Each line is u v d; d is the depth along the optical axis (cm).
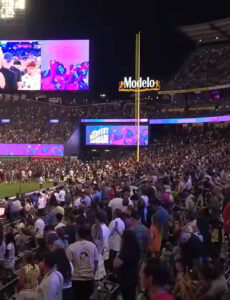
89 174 4444
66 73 8169
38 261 851
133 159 6134
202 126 7762
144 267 536
